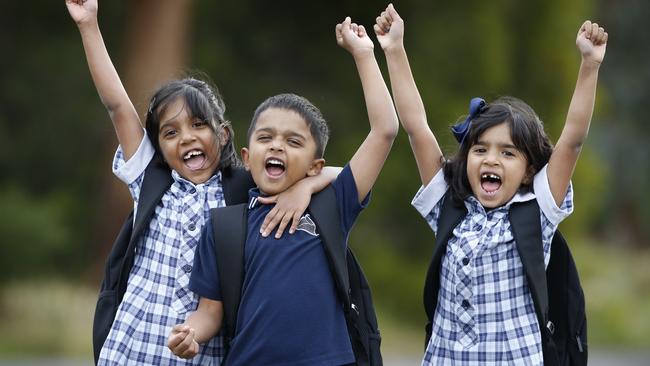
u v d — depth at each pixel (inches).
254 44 1727.4
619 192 2832.2
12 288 1405.0
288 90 1708.9
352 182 446.9
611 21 2802.7
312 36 1727.4
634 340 1769.2
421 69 1583.4
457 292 443.2
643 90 2812.5
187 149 456.8
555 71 1680.6
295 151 440.8
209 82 595.5
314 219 438.0
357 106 1706.4
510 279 441.1
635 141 2819.9
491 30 1600.6
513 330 438.3
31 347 1255.5
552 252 457.4
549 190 446.0
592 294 1900.8
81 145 1721.2
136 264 453.7
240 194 459.5
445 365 446.0
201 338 431.5
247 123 1651.1
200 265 437.1
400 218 1628.9
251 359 423.2
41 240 1489.9
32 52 1691.7
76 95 1705.2
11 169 1717.5
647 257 2294.5
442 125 1553.9
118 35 1675.7
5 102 1694.1
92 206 1692.9
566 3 1675.7
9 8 1675.7
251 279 430.9
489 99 1604.3
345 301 433.1
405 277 1625.2
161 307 445.4
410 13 1616.6
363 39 460.8
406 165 1595.7
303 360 421.7
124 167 463.2
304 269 430.0
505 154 449.7
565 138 445.7
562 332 456.4
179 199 455.2
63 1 1675.7
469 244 442.3
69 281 1555.1
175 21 1444.4
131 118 466.9
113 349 444.5
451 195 456.1
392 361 1268.5
